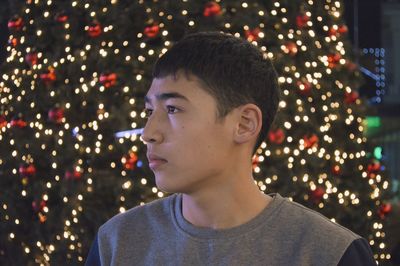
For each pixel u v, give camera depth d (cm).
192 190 164
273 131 331
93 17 354
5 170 383
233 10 352
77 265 349
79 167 346
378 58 780
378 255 383
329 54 371
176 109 160
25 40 386
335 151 357
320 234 161
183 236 165
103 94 344
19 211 379
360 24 779
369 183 378
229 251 161
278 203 167
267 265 160
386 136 756
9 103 385
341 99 371
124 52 348
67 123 354
